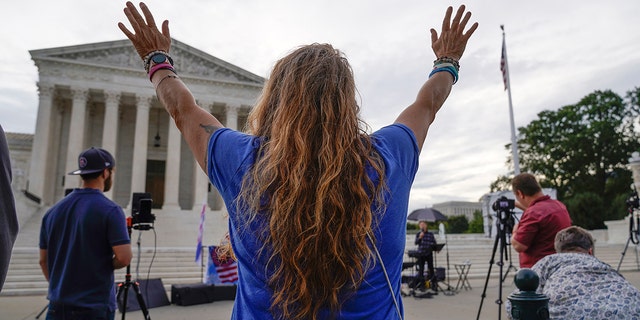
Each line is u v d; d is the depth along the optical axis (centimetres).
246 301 127
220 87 4212
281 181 125
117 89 3916
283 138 130
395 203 134
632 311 335
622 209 3941
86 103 3944
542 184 5450
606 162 5091
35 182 3575
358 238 121
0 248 192
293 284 118
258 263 125
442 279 1510
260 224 125
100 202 366
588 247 409
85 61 3853
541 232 518
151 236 3344
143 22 184
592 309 339
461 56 187
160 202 4422
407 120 161
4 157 198
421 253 1417
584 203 4094
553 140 5422
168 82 169
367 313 123
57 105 4044
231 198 135
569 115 5288
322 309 119
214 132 150
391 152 143
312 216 120
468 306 1169
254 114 155
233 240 136
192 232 3506
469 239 3091
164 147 4462
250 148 138
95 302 348
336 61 148
